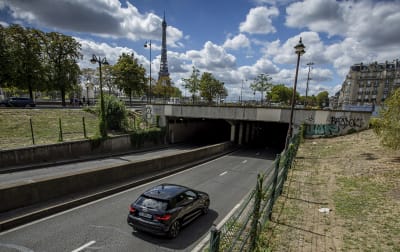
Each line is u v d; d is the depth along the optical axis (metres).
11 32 34.25
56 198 9.15
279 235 5.88
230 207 9.88
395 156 12.89
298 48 17.22
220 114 29.73
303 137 23.30
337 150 17.22
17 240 6.57
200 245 6.75
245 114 28.12
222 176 15.45
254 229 5.07
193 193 8.39
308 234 5.91
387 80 96.12
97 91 61.78
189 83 56.62
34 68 36.69
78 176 10.04
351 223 6.30
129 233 7.27
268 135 51.84
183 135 38.47
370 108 29.55
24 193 8.17
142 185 12.55
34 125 24.25
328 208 7.44
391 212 6.68
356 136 21.23
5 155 15.49
